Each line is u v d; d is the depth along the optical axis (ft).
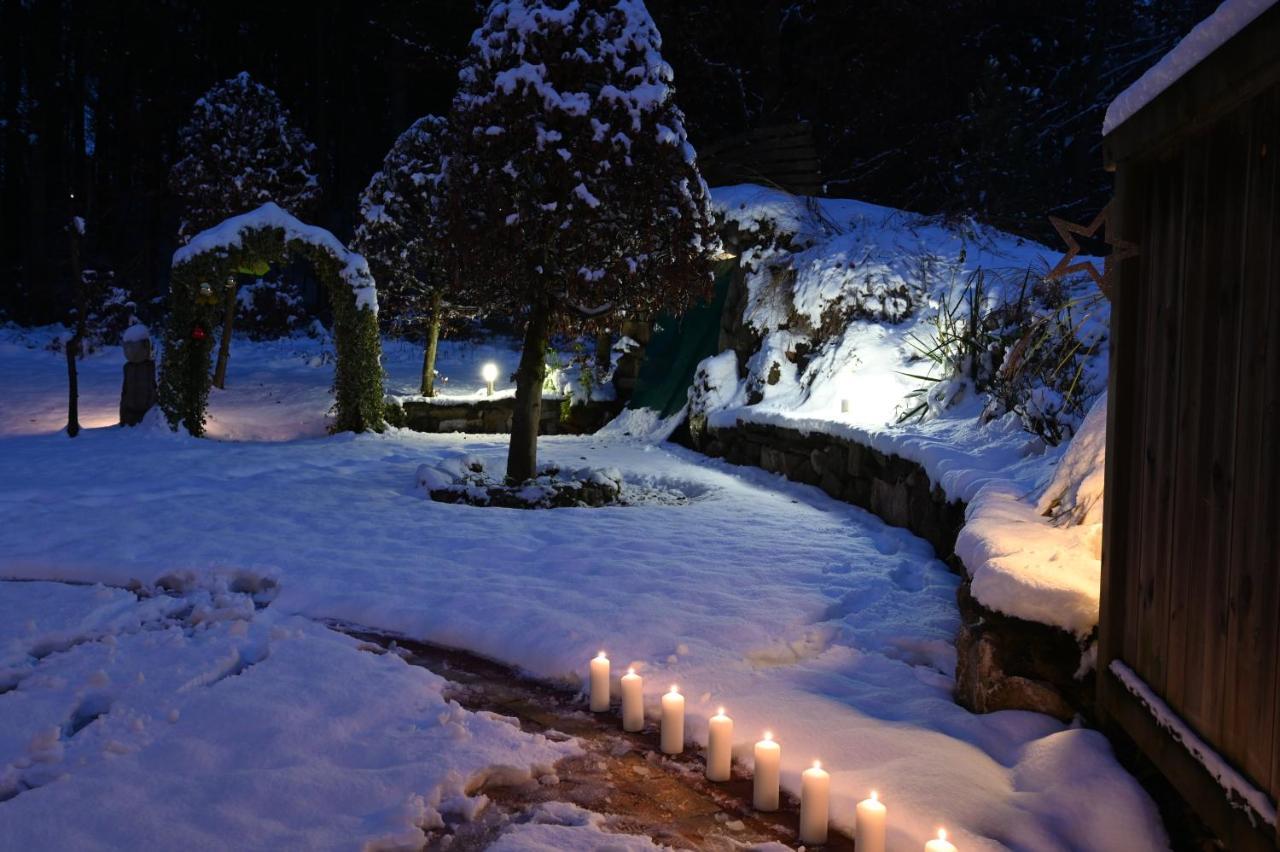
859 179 73.20
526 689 14.93
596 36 29.35
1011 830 10.33
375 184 52.85
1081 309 27.96
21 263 95.30
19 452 39.55
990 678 13.07
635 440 49.16
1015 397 25.86
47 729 12.03
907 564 22.58
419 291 54.54
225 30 97.40
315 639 16.34
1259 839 7.77
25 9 91.04
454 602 18.34
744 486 35.58
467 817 10.71
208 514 26.58
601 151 28.81
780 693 13.97
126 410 46.91
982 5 70.64
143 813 10.34
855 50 71.51
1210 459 9.01
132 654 15.33
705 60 70.03
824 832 10.34
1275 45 7.31
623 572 20.81
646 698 14.14
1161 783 10.87
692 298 31.86
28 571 20.85
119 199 98.07
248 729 12.57
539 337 32.35
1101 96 72.69
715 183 55.36
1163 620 10.14
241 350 72.38
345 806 10.66
